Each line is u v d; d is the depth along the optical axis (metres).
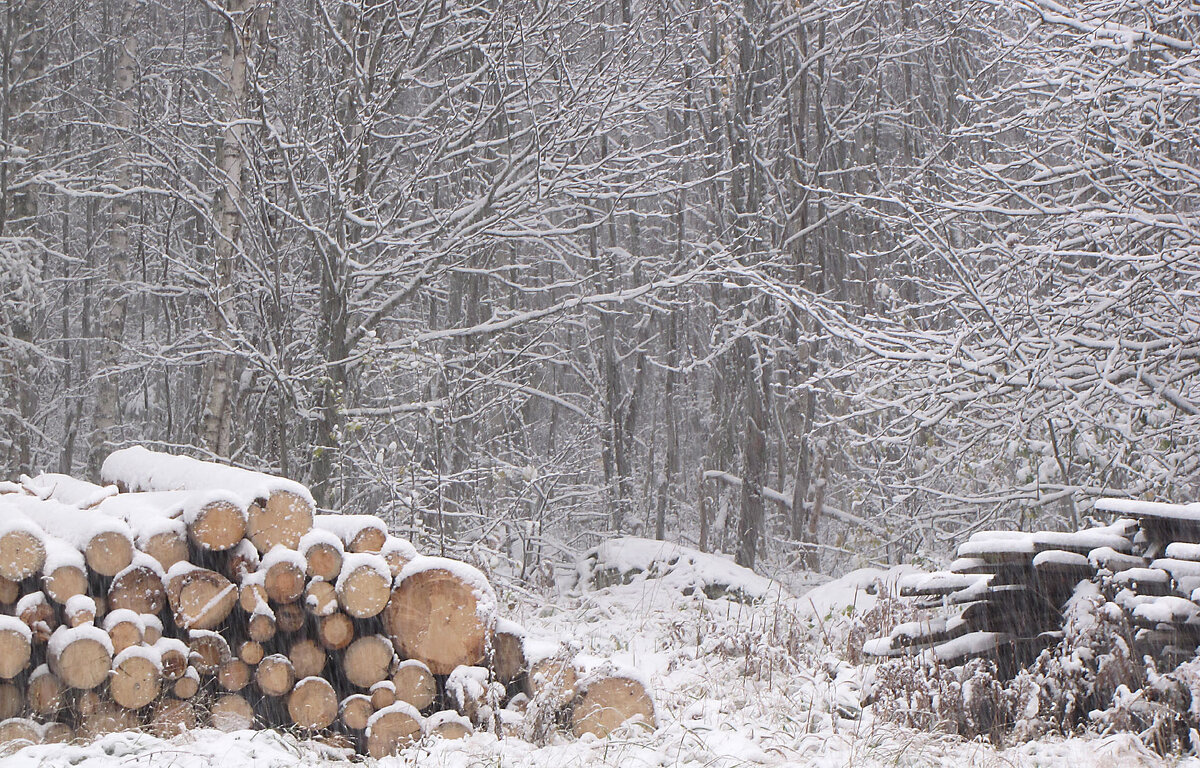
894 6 26.08
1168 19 10.98
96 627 5.37
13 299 18.39
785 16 22.48
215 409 14.69
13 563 5.28
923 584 6.98
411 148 15.30
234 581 5.62
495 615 5.83
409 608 5.67
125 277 18.06
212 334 14.77
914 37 23.08
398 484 13.16
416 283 14.29
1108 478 11.81
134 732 5.22
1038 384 10.98
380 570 5.63
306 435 14.34
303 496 5.70
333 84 14.41
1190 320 10.70
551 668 5.86
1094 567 6.23
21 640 5.19
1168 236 11.27
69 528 5.70
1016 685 6.10
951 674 6.35
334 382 13.22
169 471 6.99
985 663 6.39
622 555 15.09
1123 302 10.88
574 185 14.91
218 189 14.76
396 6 14.06
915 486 13.06
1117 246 11.33
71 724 5.30
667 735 5.49
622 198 15.38
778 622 9.43
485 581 5.84
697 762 5.11
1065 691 5.89
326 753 5.44
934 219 12.14
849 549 19.12
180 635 5.62
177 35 25.09
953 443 13.55
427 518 14.43
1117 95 11.38
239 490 5.75
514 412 18.19
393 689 5.61
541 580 14.90
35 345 19.34
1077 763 5.13
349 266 14.04
